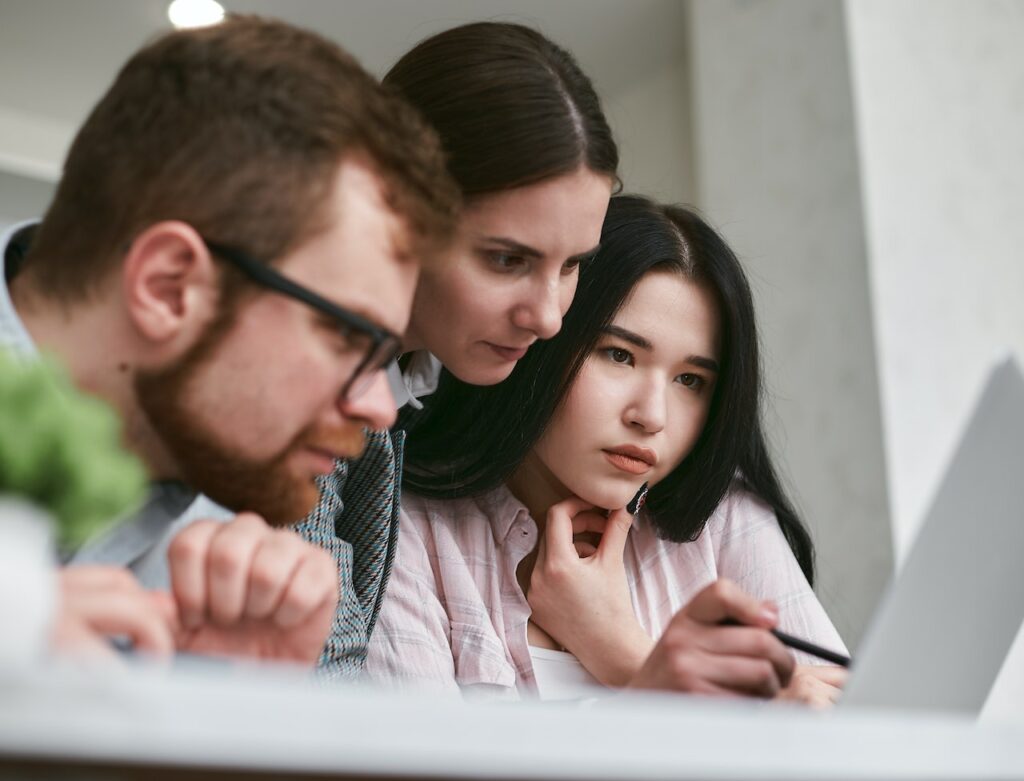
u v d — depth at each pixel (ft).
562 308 3.87
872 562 8.79
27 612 1.19
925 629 2.33
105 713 1.09
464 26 3.91
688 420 4.46
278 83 2.55
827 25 9.80
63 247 2.57
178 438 2.56
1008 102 10.66
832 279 9.44
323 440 2.63
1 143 12.45
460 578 4.36
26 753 1.09
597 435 4.29
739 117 10.33
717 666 3.19
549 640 4.44
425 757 1.18
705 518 4.66
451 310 3.73
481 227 3.62
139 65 2.61
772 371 9.66
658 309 4.29
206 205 2.47
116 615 1.74
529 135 3.60
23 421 1.42
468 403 4.39
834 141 9.62
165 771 1.20
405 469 4.48
